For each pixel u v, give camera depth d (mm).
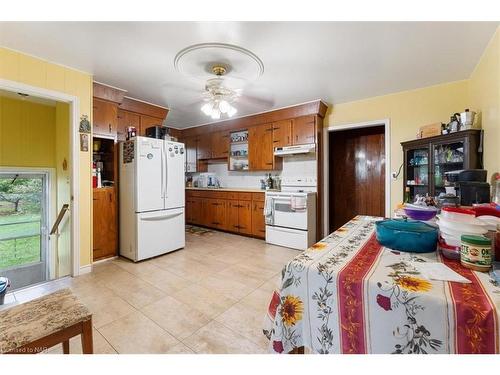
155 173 3262
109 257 3227
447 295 724
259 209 4297
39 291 2332
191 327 1768
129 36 2039
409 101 3293
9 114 3551
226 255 3398
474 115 2479
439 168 2787
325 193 3986
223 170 5578
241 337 1657
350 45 2176
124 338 1643
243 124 4695
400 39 2074
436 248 1138
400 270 912
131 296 2223
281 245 3857
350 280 864
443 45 2176
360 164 4246
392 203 3432
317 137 3812
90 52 2301
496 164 2061
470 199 1765
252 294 2264
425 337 730
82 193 2758
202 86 3137
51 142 3902
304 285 972
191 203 5480
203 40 2094
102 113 3115
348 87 3188
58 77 2537
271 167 4316
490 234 970
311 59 2428
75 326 1045
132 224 3135
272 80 2943
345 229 1606
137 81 2980
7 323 1012
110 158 3346
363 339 834
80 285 2453
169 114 4555
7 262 3686
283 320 997
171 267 2936
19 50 2254
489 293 727
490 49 2127
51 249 3900
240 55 2326
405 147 3180
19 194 3762
